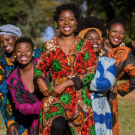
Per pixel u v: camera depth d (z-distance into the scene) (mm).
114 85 4891
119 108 10102
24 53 4434
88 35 4668
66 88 4023
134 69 5016
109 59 4711
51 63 4137
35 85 4285
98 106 4605
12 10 25219
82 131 4078
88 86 4566
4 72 4902
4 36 4875
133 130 7164
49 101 4008
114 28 5137
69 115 3963
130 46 23906
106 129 4656
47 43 4160
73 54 4070
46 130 3877
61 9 4199
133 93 14422
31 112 4383
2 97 4918
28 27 30328
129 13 23047
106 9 23750
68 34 4145
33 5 33469
